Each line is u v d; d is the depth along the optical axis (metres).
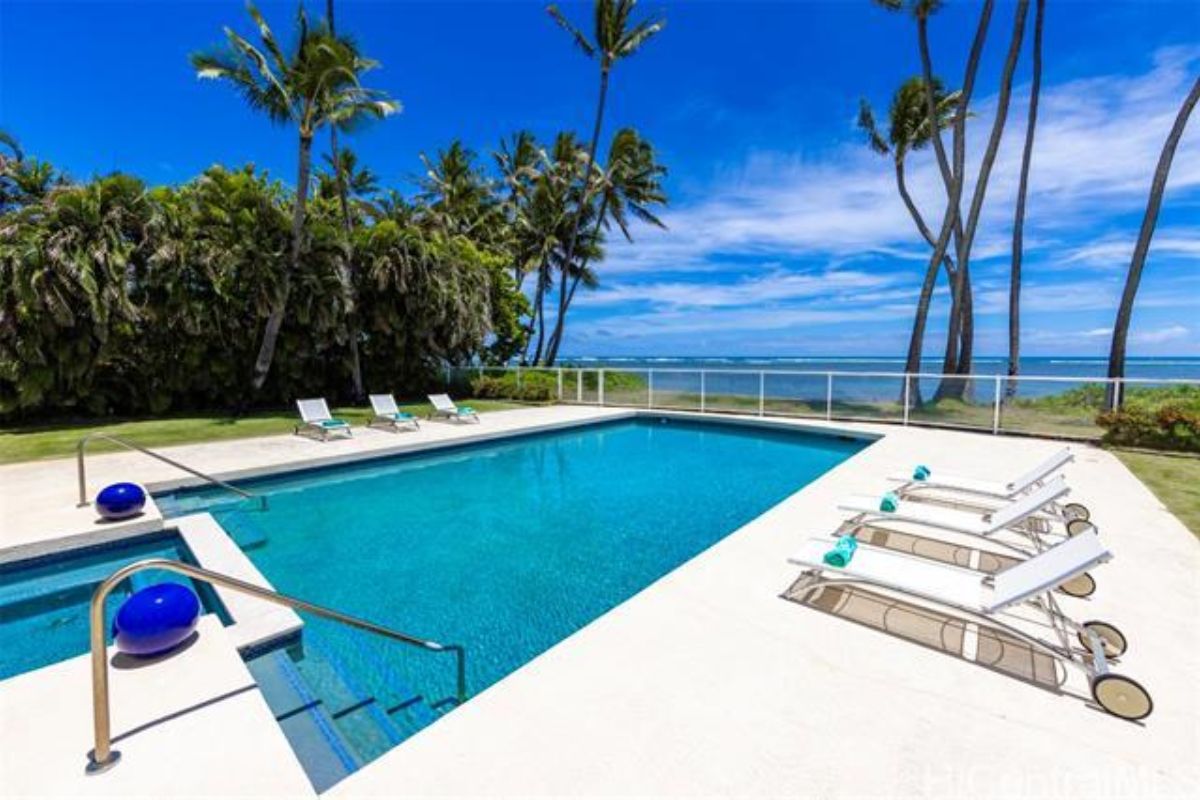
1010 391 8.73
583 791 1.72
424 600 3.80
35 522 4.33
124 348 10.36
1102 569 3.48
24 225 9.02
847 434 9.46
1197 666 2.44
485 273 15.38
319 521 5.46
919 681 2.32
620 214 20.42
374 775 1.79
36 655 3.20
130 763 1.75
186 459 6.88
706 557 3.66
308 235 11.76
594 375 13.13
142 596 2.43
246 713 2.01
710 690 2.25
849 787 1.75
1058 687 2.29
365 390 14.57
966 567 3.61
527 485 6.87
